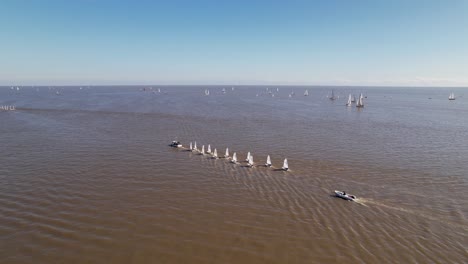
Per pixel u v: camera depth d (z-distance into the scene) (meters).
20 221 41.56
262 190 53.81
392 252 35.78
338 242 37.88
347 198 49.62
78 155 75.31
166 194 51.78
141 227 40.97
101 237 38.38
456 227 41.25
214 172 63.62
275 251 36.19
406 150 82.50
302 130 112.69
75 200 48.66
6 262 33.19
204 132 107.94
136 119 139.38
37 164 67.19
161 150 81.69
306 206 47.47
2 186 53.72
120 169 64.81
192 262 34.09
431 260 34.28
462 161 71.88
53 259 33.97
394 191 53.38
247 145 87.75
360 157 75.00
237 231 40.28
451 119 148.75
